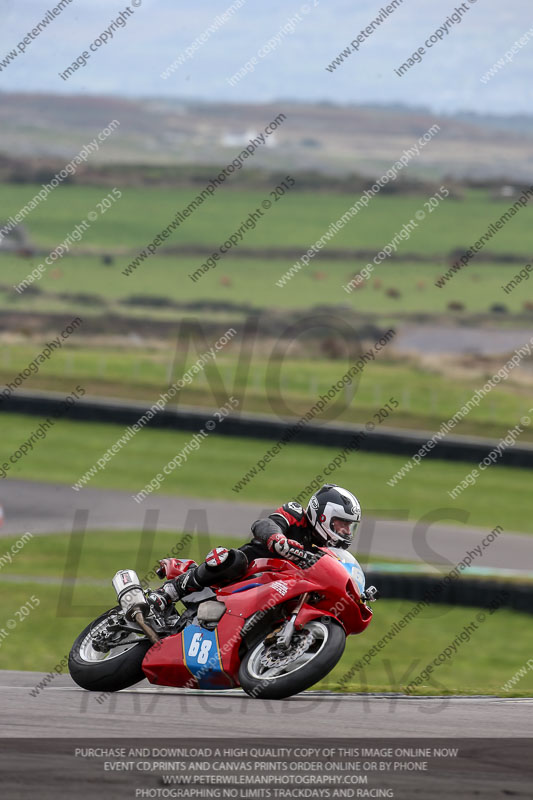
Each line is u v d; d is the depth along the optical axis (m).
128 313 192.38
